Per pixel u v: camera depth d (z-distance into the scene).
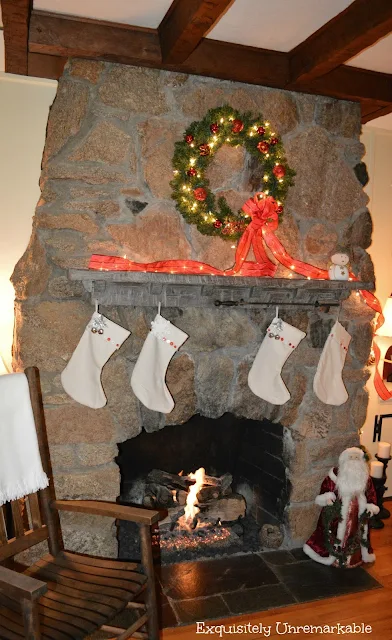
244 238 2.35
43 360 2.16
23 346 2.14
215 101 2.33
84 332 2.12
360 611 2.21
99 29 2.08
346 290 2.52
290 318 2.52
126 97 2.21
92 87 2.17
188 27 1.81
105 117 2.18
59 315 2.17
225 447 2.83
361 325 2.69
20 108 2.38
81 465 2.26
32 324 2.14
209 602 2.23
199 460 2.79
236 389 2.47
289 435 2.62
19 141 2.39
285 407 2.56
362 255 2.68
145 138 2.24
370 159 3.01
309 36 2.16
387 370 3.20
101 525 2.29
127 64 2.19
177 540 2.62
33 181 2.43
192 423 2.69
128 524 2.69
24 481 1.75
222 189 2.38
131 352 2.28
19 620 1.49
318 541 2.57
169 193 2.29
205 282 2.15
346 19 1.96
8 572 1.33
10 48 2.03
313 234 2.56
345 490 2.46
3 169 2.38
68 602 1.58
